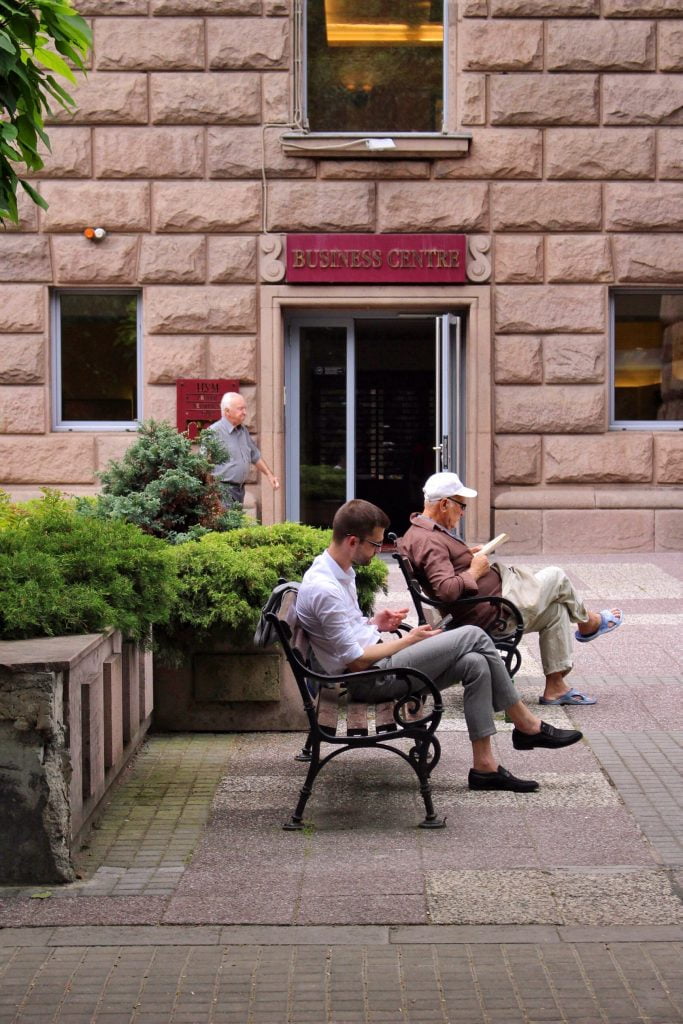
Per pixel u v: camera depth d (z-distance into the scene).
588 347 13.84
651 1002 4.04
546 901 4.82
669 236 13.82
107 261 13.70
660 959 4.34
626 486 13.99
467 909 4.75
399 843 5.47
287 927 4.62
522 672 8.64
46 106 5.70
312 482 14.40
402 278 13.73
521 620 7.27
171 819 5.80
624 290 14.05
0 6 5.29
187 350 13.75
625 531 13.91
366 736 5.80
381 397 14.52
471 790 6.18
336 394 14.34
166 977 4.25
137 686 6.68
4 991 4.17
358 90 13.98
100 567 6.02
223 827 5.70
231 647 7.18
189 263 13.70
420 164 13.73
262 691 7.20
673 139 13.77
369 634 5.93
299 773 6.48
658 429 14.18
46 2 5.38
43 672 4.94
